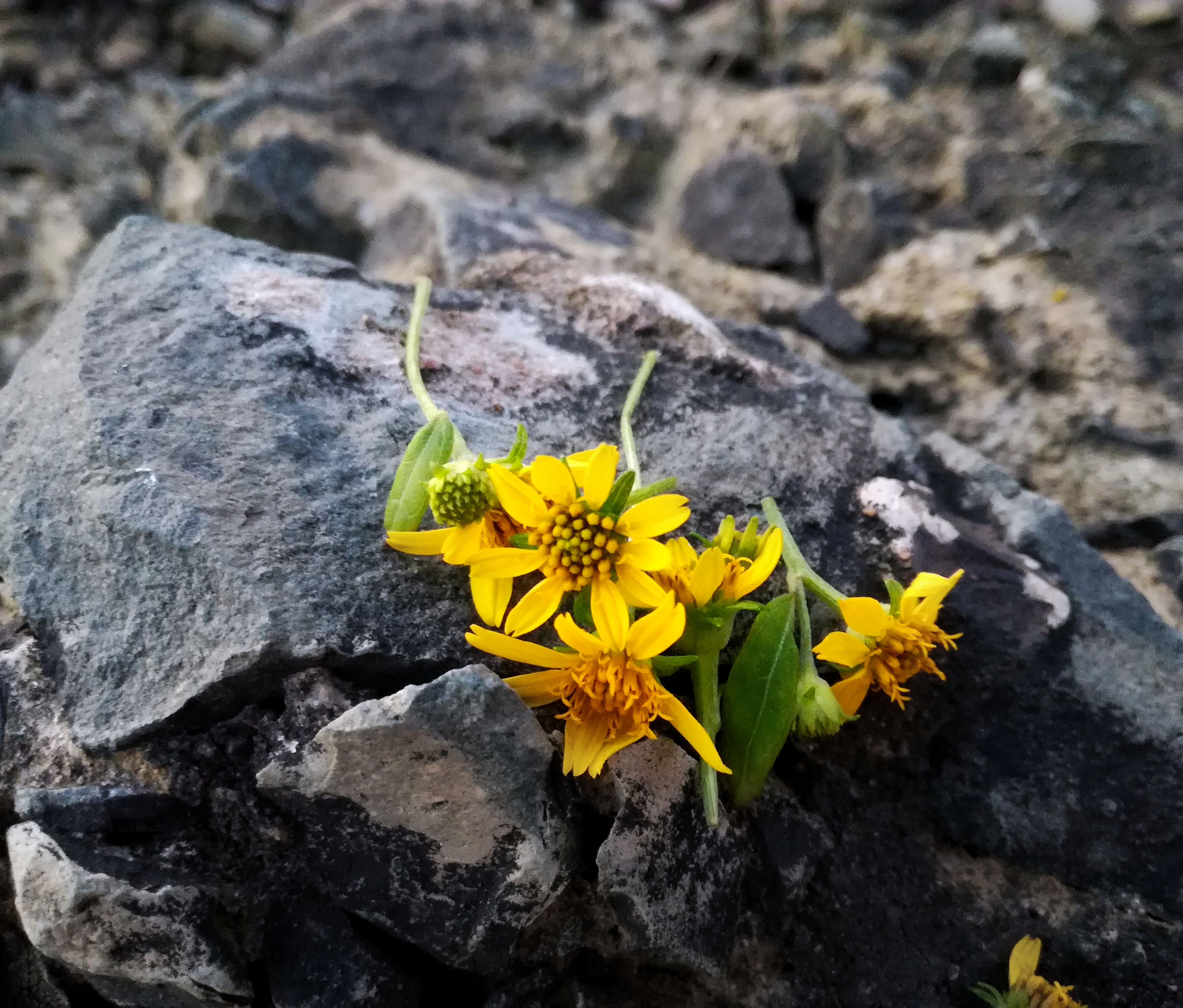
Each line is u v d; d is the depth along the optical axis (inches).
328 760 5.8
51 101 14.9
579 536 5.8
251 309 8.0
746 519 7.8
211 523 6.5
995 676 7.6
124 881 5.7
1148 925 7.2
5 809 6.3
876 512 8.1
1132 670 7.7
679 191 13.6
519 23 15.5
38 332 12.5
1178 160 12.6
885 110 13.4
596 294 9.5
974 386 11.5
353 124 14.0
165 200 14.1
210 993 5.8
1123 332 11.1
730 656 7.1
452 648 6.5
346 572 6.5
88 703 6.3
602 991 6.7
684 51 15.1
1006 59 13.8
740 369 8.9
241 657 6.1
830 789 7.5
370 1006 6.0
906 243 12.3
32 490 6.8
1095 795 7.4
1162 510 9.9
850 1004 7.0
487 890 6.0
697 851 6.5
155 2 16.1
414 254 11.5
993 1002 6.9
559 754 6.3
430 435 6.7
